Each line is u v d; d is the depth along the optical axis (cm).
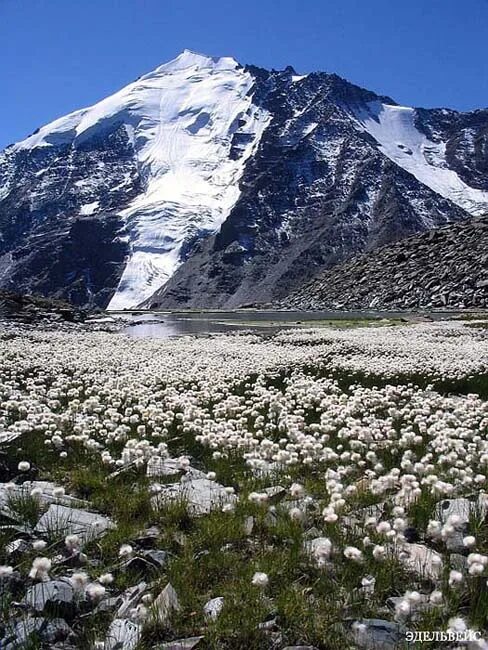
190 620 621
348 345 3281
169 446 1238
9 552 728
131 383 1847
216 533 778
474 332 4416
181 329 6556
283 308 14475
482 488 960
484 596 639
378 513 855
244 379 2006
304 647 585
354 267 14950
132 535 780
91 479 972
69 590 648
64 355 2527
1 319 5550
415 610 631
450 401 1656
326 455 1094
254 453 1104
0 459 1052
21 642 573
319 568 707
